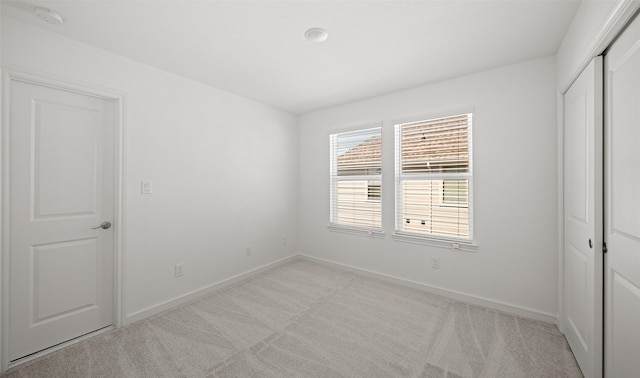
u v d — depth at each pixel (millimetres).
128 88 2221
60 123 1929
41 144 1851
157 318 2311
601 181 1421
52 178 1900
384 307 2488
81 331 2037
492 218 2459
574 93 1767
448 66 2395
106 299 2160
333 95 3168
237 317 2320
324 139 3730
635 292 1150
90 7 1585
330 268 3605
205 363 1734
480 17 1695
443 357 1785
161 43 2006
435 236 2814
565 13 1646
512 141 2352
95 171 2100
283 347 1900
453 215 2713
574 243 1796
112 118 2172
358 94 3125
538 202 2248
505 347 1883
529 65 2270
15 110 1738
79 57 1960
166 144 2486
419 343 1941
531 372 1639
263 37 1928
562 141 2029
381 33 1877
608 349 1375
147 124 2348
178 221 2584
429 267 2832
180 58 2242
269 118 3564
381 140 3186
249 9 1616
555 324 2166
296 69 2457
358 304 2551
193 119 2703
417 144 2928
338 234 3596
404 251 3008
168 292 2504
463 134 2637
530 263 2287
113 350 1868
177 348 1890
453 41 1985
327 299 2662
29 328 1809
